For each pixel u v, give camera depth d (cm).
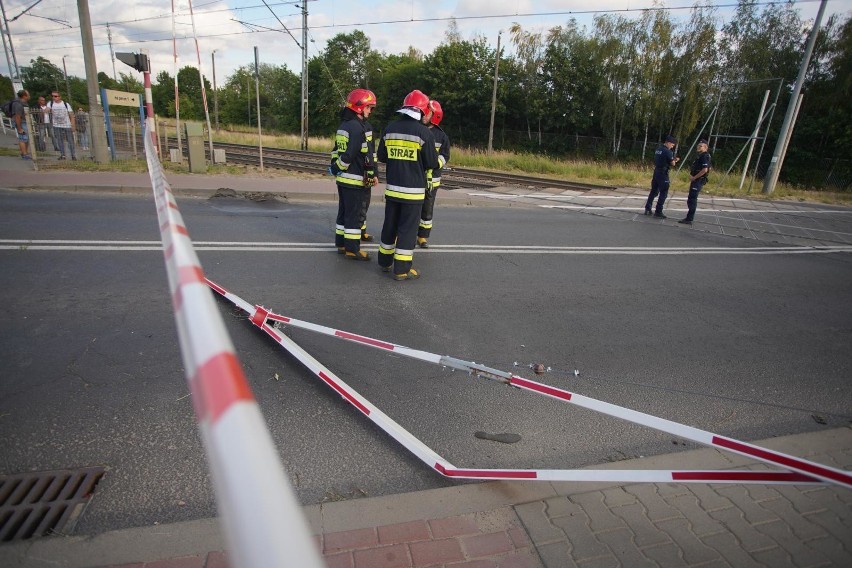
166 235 129
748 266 775
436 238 816
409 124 543
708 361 446
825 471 193
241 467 49
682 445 324
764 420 360
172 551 217
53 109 1332
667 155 1118
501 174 1839
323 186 1207
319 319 468
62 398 321
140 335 406
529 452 308
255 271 581
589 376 405
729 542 242
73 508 241
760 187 1975
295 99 5984
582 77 4041
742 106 3481
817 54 3262
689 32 3503
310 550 44
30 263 543
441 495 261
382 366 394
